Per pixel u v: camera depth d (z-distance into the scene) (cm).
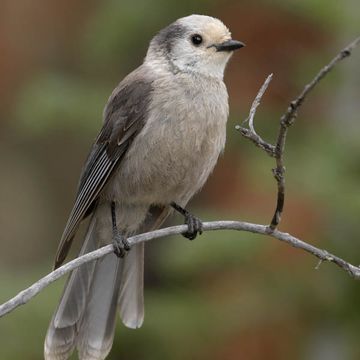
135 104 1007
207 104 1002
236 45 1019
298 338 1351
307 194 1266
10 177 1695
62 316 981
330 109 1414
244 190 1407
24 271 1386
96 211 1040
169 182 1008
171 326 1310
